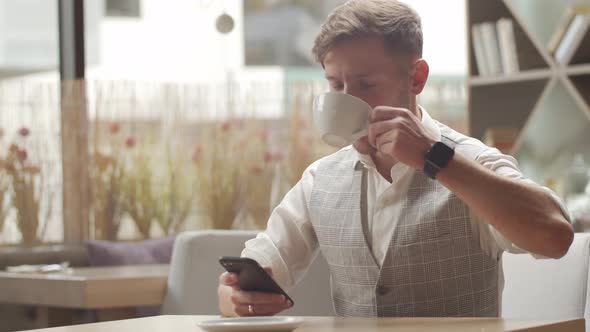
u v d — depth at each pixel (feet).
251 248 5.38
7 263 11.26
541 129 12.99
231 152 13.76
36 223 12.50
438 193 4.91
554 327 3.81
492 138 12.76
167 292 8.18
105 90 13.11
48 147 12.75
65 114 12.85
